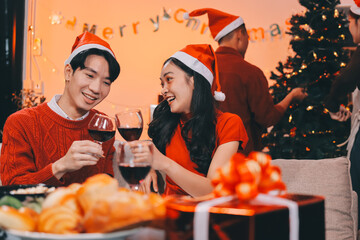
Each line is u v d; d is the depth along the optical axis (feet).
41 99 15.84
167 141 5.39
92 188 2.30
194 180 4.52
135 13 17.98
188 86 5.16
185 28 17.89
